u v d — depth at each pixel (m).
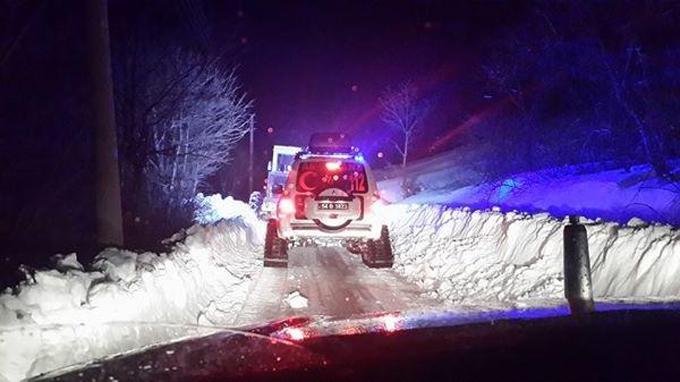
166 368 3.78
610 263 9.08
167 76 19.11
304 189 13.05
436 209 20.14
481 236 14.23
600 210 14.03
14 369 5.10
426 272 12.62
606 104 16.98
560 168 19.30
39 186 13.75
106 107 9.78
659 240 8.41
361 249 14.28
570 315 5.01
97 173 9.86
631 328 4.55
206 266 11.76
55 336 5.59
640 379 3.59
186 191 22.08
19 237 11.41
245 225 19.73
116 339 6.18
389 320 5.04
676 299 5.84
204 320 9.16
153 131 18.86
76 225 13.38
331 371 3.72
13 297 5.84
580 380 3.60
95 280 7.27
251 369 3.75
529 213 13.88
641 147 16.25
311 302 10.16
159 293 8.52
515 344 4.24
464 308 5.59
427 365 3.85
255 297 10.72
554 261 10.60
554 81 19.47
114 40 17.59
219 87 22.59
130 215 15.27
